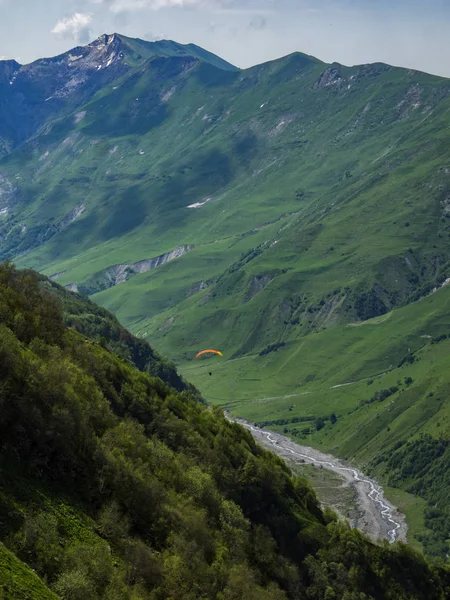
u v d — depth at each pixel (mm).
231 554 116938
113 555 92875
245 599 102375
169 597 92875
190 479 124250
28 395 99375
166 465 123500
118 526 97250
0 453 91812
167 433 140000
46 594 72500
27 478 93000
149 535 103188
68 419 101750
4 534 82000
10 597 68625
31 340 122188
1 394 94938
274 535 141375
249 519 140500
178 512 111250
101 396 122812
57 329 138125
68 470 99375
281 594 117625
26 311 132125
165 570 96688
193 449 141000
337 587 137750
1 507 85188
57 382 106000
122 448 114500
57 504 93000
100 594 82062
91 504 98875
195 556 102500
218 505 125688
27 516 86688
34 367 103312
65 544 86688
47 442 98375
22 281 141625
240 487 143125
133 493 106188
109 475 104312
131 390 142875
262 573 124625
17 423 95750
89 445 105125
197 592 97250
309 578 136750
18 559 77500
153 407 143875
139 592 89188
